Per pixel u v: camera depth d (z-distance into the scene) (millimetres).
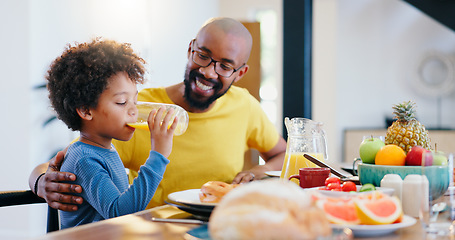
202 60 1747
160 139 1318
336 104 5574
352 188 1090
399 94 5965
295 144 1412
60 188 1301
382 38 5934
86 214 1342
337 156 5582
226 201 637
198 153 1850
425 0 3596
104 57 1360
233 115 1945
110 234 864
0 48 3684
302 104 3324
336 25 5562
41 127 3758
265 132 2068
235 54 1737
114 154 1464
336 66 5562
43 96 3768
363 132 5449
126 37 4227
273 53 5945
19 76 3662
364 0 5848
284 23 3342
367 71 5898
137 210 1237
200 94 1782
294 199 622
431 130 5270
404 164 1211
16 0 3633
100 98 1360
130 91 1388
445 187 923
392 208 878
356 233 855
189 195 1134
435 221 861
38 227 3832
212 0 5703
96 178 1280
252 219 591
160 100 1875
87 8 4062
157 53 4398
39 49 3717
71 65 1366
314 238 597
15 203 1354
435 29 5926
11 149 3709
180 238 842
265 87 5973
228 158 1896
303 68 3322
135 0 4258
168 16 4613
